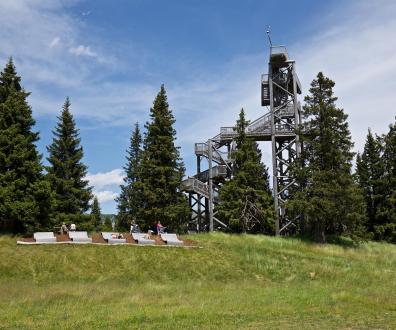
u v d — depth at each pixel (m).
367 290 24.25
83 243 34.66
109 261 32.38
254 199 51.19
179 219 50.47
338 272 33.25
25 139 40.25
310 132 48.16
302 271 33.62
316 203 45.00
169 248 36.19
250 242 41.66
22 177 39.12
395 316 16.36
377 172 57.91
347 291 23.73
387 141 58.19
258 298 21.25
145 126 52.00
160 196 48.97
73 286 25.59
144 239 37.41
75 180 51.94
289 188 52.38
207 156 58.00
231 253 36.94
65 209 50.16
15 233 39.06
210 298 21.44
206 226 59.50
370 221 57.06
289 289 25.25
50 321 15.95
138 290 24.64
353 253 42.31
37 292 23.00
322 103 47.69
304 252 39.94
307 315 16.66
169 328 14.48
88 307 19.05
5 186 38.31
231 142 57.91
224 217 51.72
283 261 35.84
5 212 37.31
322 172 45.88
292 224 54.16
